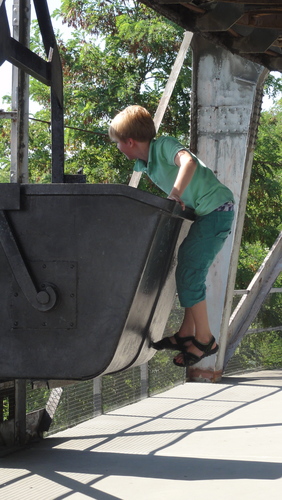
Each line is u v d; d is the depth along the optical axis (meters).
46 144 18.83
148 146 3.16
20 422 5.88
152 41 17.02
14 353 2.27
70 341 2.25
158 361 8.43
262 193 18.08
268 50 5.89
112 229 2.25
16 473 4.89
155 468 4.96
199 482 4.52
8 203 2.28
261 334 10.71
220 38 5.44
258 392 8.41
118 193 2.23
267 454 5.34
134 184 6.82
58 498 4.22
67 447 5.79
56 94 2.83
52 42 2.79
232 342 9.80
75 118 17.64
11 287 2.27
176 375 8.94
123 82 17.30
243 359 10.30
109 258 2.25
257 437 5.99
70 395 6.62
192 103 9.05
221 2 4.86
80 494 4.30
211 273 9.07
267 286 10.41
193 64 9.04
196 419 6.84
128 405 7.65
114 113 17.27
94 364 2.24
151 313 2.63
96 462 5.20
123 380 7.63
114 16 18.72
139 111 3.15
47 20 2.77
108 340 2.24
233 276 9.10
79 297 2.25
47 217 2.28
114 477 4.72
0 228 2.29
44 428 6.15
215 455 5.35
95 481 4.62
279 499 4.06
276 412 7.11
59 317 2.25
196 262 3.20
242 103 8.85
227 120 8.91
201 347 3.25
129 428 6.50
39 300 2.25
